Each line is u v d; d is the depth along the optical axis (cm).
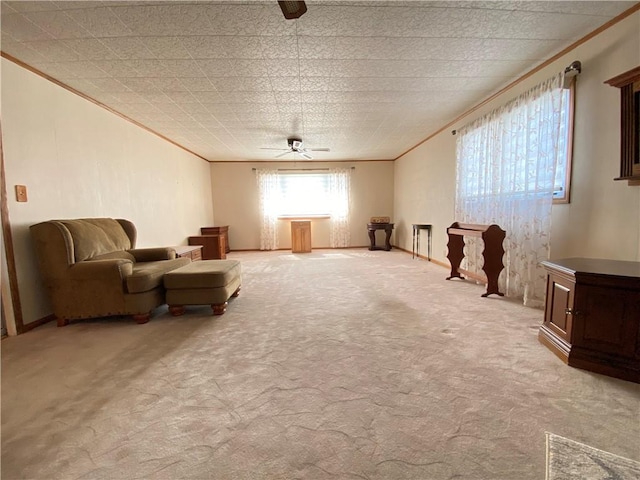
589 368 173
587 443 119
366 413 140
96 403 150
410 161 643
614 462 110
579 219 250
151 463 114
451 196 471
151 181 462
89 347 214
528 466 109
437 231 529
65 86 296
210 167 731
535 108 283
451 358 191
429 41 237
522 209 302
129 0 184
